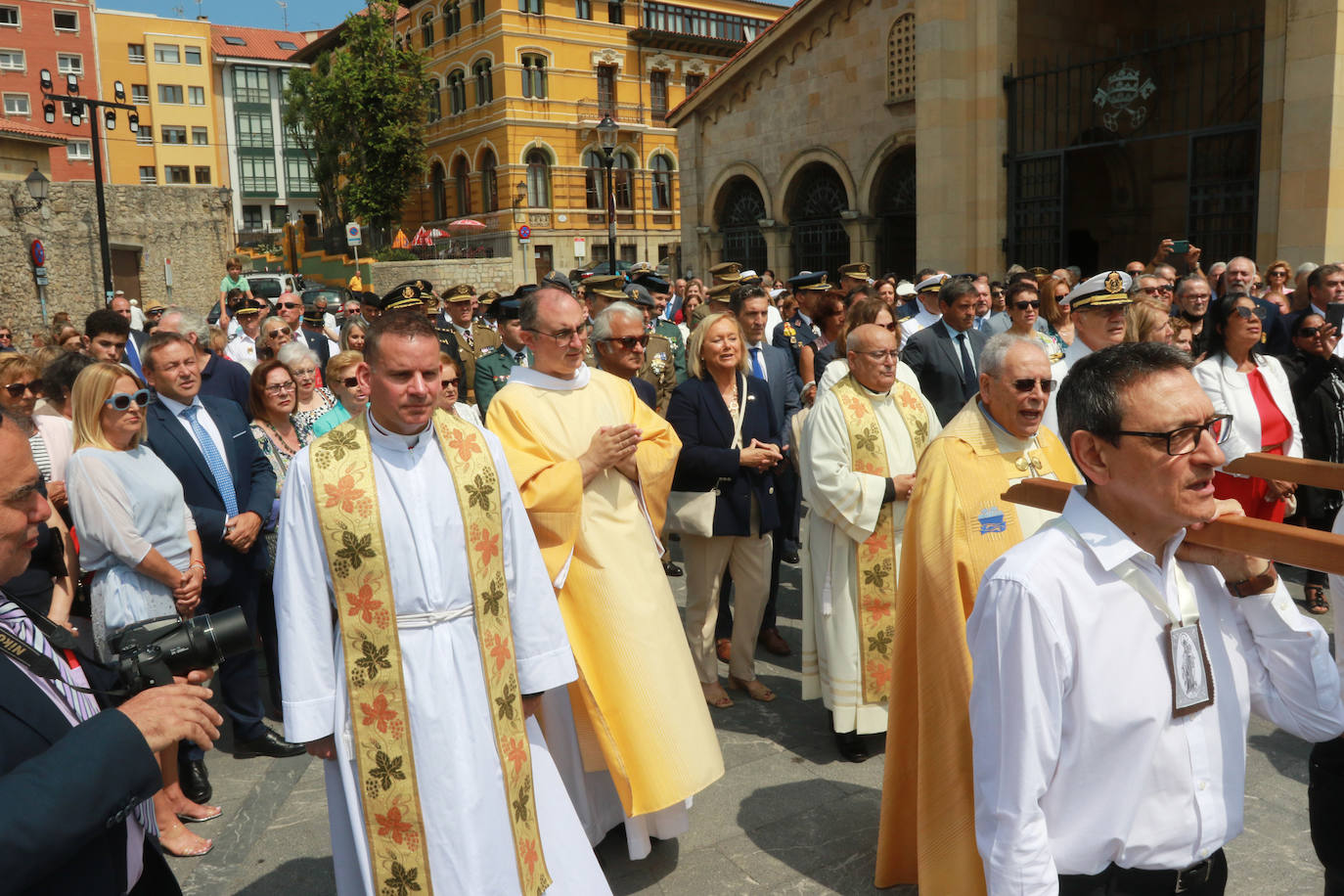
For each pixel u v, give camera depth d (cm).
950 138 1392
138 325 1736
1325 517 577
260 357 729
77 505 371
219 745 469
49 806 148
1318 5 1037
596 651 342
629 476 365
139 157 6062
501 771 264
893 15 1844
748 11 4341
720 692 489
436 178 4269
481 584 267
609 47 3947
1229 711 188
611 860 355
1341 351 741
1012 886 176
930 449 310
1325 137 1041
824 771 416
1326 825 223
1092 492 184
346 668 255
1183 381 168
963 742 274
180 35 6109
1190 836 181
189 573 397
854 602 412
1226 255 1327
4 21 5353
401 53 3688
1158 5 1659
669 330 826
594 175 3972
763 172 2181
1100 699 177
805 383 768
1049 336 612
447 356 462
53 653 186
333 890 340
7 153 2734
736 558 486
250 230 6512
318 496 254
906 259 1997
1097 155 1712
